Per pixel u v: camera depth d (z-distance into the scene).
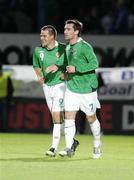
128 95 47.09
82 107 26.95
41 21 50.94
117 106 47.03
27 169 24.41
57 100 28.22
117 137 44.03
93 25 53.38
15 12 52.91
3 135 43.66
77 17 53.88
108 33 52.59
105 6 53.72
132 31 52.50
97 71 47.09
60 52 28.09
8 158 28.22
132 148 35.00
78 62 26.48
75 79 26.67
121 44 48.94
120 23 52.41
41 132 46.91
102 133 46.84
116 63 48.97
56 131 28.27
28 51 49.09
